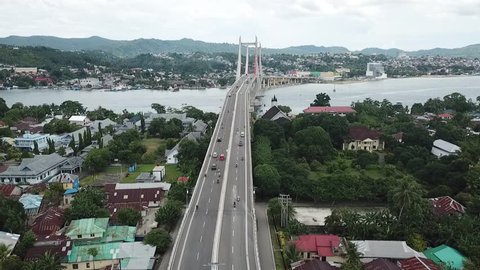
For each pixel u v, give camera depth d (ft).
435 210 441.68
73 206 434.71
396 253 354.95
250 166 537.65
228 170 522.47
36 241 365.40
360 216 417.69
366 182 506.07
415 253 354.74
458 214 434.30
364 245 363.56
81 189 510.99
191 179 542.16
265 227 431.43
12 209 410.93
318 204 501.97
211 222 382.01
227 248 335.88
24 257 342.23
